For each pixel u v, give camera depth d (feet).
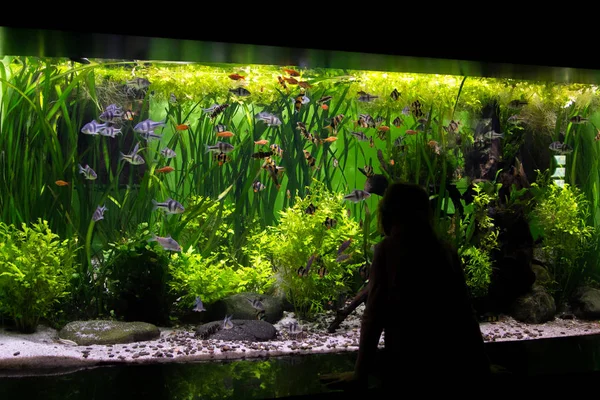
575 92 22.72
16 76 17.76
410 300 9.36
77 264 17.74
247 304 17.89
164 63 19.20
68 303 17.74
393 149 20.67
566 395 12.08
